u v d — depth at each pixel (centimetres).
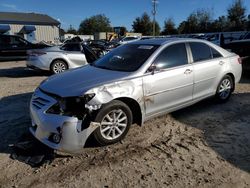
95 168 362
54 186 326
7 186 328
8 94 745
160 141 438
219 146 422
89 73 455
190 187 323
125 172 354
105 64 499
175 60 498
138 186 326
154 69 454
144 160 382
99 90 393
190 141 439
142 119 448
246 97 684
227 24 5738
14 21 3506
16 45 1706
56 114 378
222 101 623
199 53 549
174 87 485
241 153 401
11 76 1081
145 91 441
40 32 3675
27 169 361
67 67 1091
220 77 590
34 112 400
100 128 397
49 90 403
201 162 377
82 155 392
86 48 920
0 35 1672
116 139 421
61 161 377
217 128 490
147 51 483
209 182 332
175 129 484
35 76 1072
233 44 977
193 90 529
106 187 324
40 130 388
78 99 378
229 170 357
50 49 1093
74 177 343
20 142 430
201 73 538
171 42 507
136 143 430
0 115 561
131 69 452
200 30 6091
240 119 532
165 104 479
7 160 381
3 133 467
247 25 5406
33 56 1070
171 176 345
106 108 396
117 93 407
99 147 414
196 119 531
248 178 341
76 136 372
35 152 398
